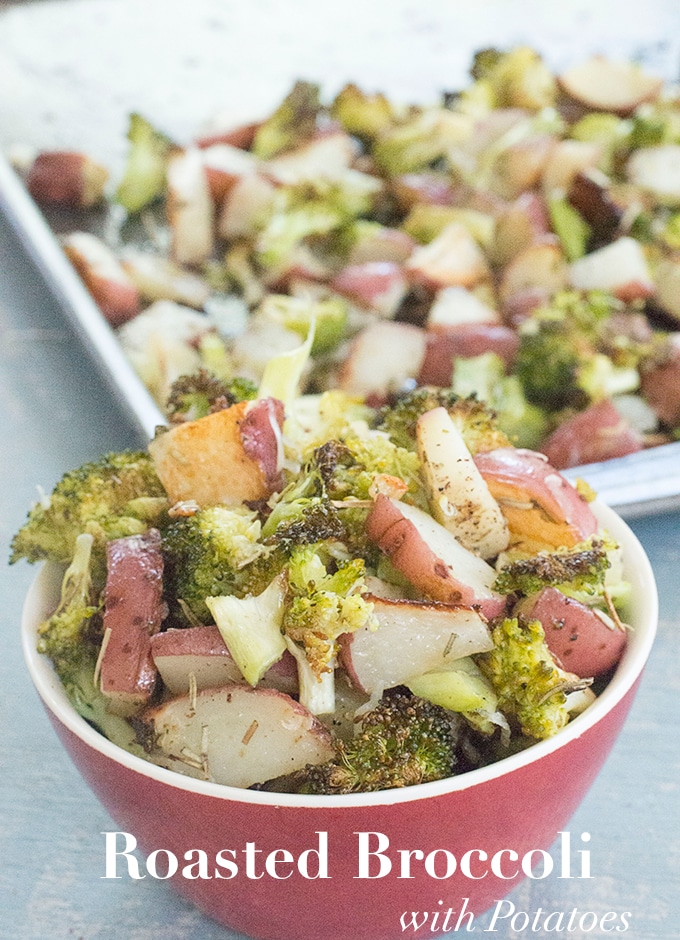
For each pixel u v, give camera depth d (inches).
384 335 26.8
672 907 18.6
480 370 26.2
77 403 28.1
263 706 15.6
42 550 17.7
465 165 34.1
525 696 15.9
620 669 16.4
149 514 17.6
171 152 33.0
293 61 42.1
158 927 18.5
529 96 37.0
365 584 16.3
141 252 32.3
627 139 34.4
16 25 44.8
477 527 16.9
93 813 19.8
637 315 28.2
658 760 20.3
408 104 38.1
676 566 23.1
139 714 16.1
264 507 17.2
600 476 23.0
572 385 26.0
